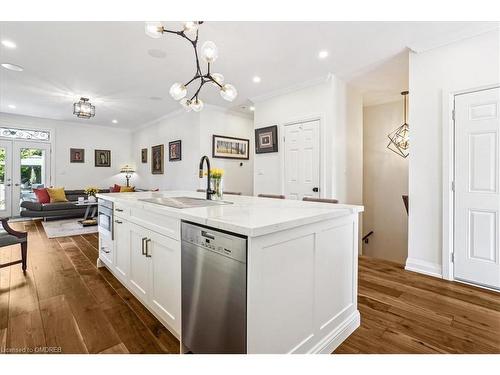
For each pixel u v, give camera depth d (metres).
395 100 4.80
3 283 2.51
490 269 2.42
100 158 7.68
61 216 5.97
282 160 4.34
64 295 2.26
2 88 4.32
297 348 1.36
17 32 2.60
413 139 2.89
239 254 1.15
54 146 6.85
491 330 1.77
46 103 5.22
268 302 1.20
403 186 4.77
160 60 3.23
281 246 1.26
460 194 2.58
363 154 5.29
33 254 3.45
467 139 2.53
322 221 1.51
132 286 2.15
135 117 6.52
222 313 1.25
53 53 3.05
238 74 3.65
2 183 6.15
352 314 1.80
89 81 3.98
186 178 5.66
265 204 2.00
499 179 2.36
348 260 1.77
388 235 4.96
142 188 7.64
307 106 3.98
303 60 3.21
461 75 2.55
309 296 1.44
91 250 3.65
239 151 5.91
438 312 2.01
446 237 2.65
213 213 1.48
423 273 2.82
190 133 5.51
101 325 1.81
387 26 2.46
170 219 1.63
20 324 1.81
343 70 3.51
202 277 1.36
